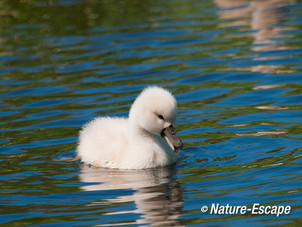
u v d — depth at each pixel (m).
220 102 17.05
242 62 20.56
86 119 16.17
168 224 10.21
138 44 23.84
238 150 13.70
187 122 15.71
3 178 12.66
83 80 19.83
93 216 10.66
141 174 12.95
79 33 26.06
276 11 27.70
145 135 13.65
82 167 13.45
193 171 12.79
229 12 28.25
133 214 10.69
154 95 13.37
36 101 17.98
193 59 21.41
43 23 27.94
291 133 14.45
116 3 31.20
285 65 19.89
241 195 11.27
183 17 27.84
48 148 14.38
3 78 20.59
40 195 11.72
